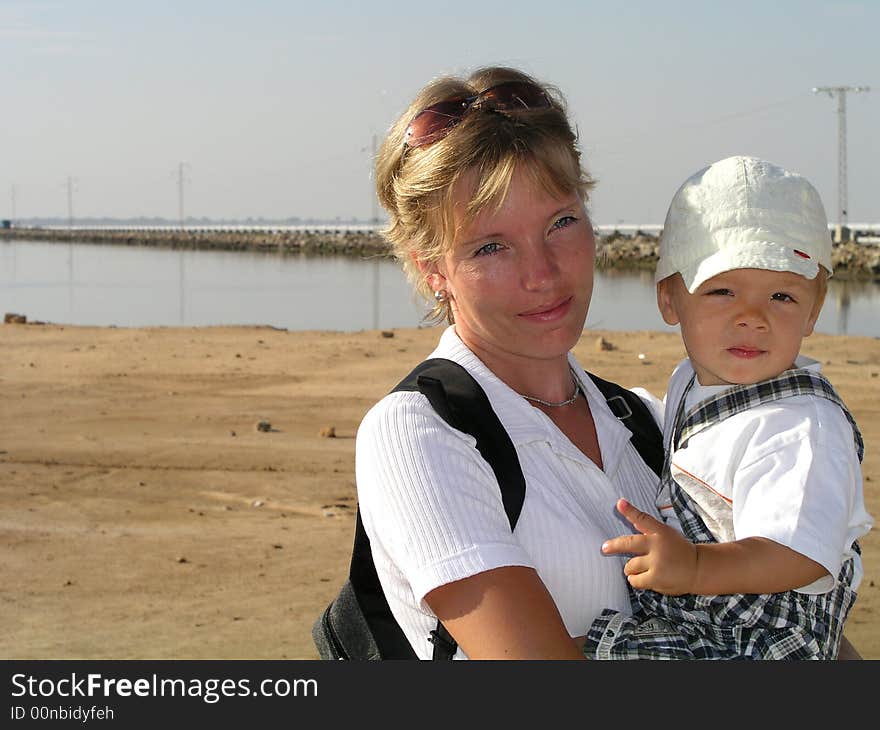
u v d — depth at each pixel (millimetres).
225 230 136625
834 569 1992
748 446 2160
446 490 1927
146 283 51688
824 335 19562
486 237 2104
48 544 8117
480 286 2127
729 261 2193
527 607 1857
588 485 2158
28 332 21000
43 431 12406
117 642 6000
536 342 2162
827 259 2279
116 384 15594
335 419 13109
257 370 16719
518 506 2025
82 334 20812
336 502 9422
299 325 31172
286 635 6141
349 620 2141
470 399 2082
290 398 14492
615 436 2334
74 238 140875
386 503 1956
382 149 2252
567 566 2047
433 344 19469
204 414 13406
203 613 6570
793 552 1972
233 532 8492
